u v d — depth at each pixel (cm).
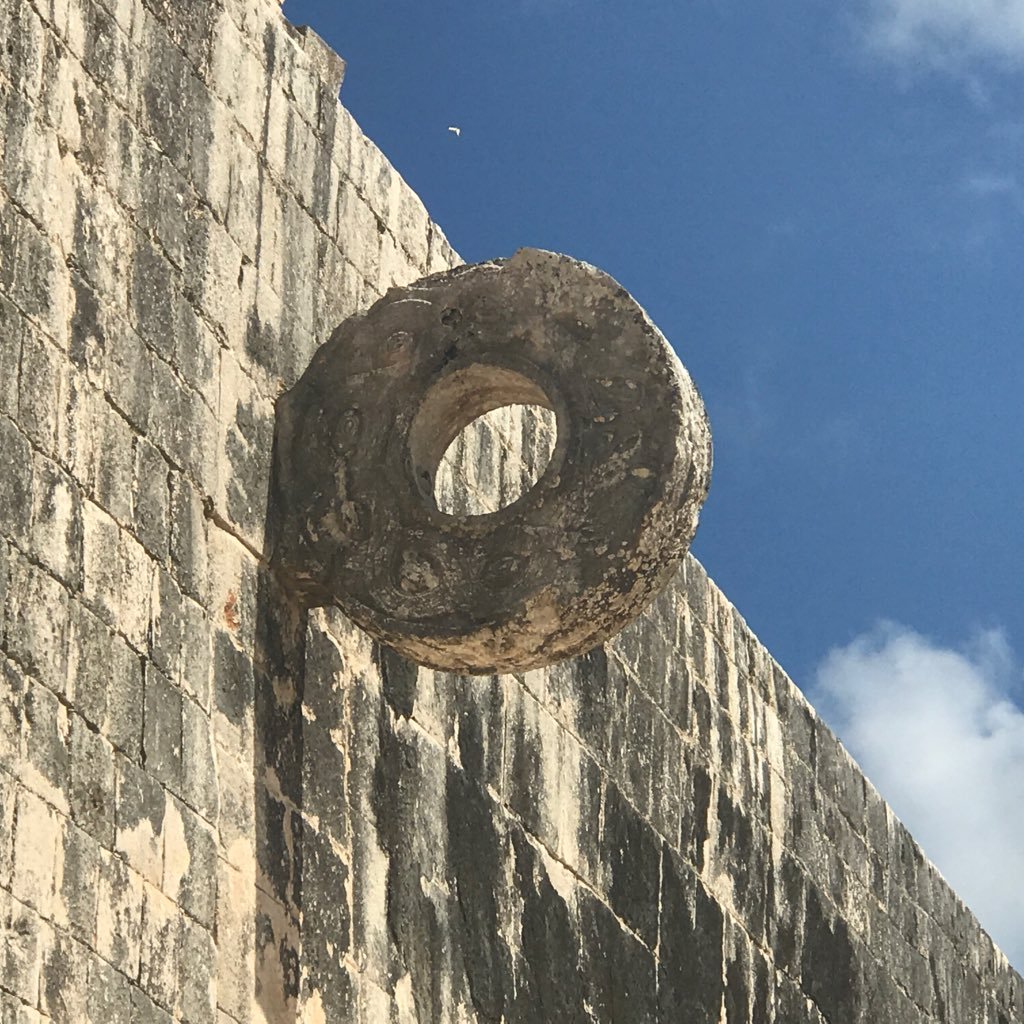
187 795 943
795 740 1625
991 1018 1903
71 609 884
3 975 805
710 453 1027
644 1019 1354
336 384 1070
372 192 1202
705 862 1465
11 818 826
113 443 931
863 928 1680
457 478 1247
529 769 1277
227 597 1007
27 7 921
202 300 1019
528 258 1055
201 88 1047
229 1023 952
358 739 1105
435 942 1150
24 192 901
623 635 1415
